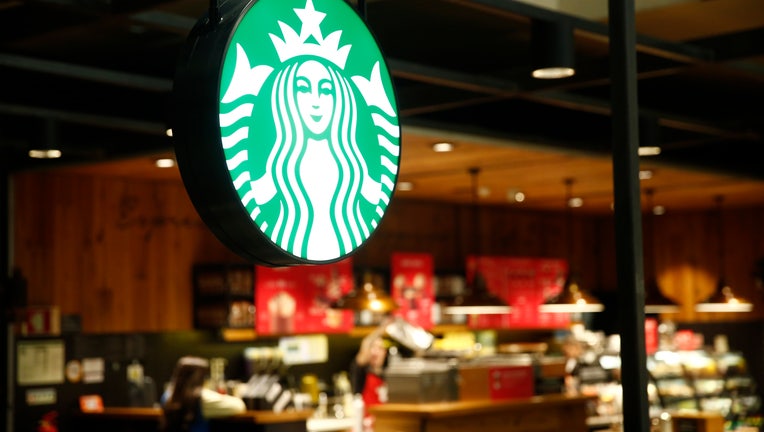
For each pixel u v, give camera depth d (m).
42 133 6.77
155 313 9.87
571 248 14.27
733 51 5.72
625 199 3.55
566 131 9.26
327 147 3.01
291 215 2.91
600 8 5.75
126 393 9.57
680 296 14.23
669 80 8.11
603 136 9.23
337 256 3.03
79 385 9.30
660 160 9.28
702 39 5.86
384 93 3.19
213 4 2.83
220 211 2.82
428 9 6.19
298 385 10.95
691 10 5.95
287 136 2.90
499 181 10.55
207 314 10.05
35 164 8.69
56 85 8.04
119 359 9.60
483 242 13.02
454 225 12.72
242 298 10.14
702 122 7.62
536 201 12.56
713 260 13.94
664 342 12.68
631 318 3.49
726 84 8.25
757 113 9.03
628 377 3.47
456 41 6.95
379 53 3.18
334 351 11.45
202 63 2.78
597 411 10.68
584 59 7.38
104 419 9.09
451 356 9.44
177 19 4.83
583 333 12.94
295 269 10.44
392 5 6.09
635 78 3.62
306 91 2.97
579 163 9.24
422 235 12.27
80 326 9.27
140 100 7.61
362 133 3.12
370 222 3.13
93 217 9.50
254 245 2.87
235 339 10.17
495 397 8.91
